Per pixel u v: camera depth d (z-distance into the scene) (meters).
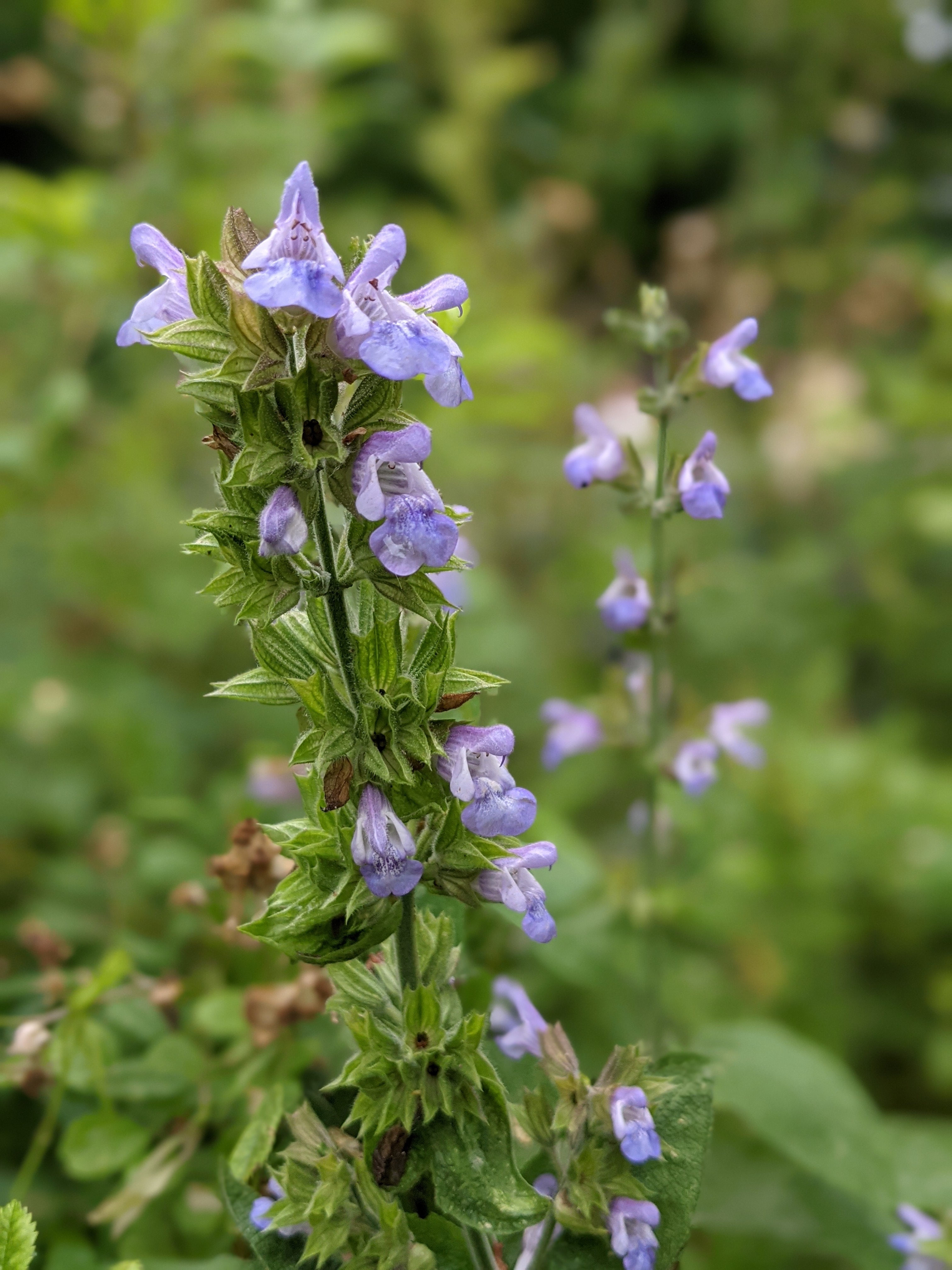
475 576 0.51
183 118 0.56
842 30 0.95
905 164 1.09
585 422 0.30
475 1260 0.20
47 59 0.69
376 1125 0.19
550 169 1.02
